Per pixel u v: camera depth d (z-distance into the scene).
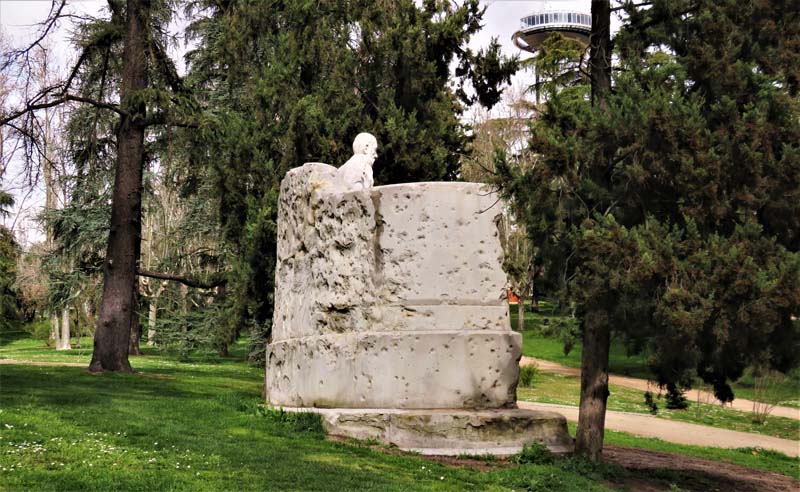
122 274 21.27
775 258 10.31
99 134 25.86
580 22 41.28
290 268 14.31
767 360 10.84
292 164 17.72
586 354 11.99
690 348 10.23
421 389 11.70
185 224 31.59
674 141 10.27
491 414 11.43
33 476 8.32
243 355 39.31
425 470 10.11
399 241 12.15
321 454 10.51
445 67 19.02
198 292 31.67
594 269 10.21
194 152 22.30
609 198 10.90
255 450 10.41
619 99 11.24
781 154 10.92
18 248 42.06
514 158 14.20
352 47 18.53
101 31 21.23
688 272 10.13
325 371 12.33
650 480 11.77
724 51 11.11
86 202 33.22
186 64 30.30
